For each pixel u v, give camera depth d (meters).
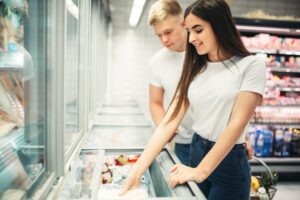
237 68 1.18
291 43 4.08
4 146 0.79
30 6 0.97
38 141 1.01
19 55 0.89
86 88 1.90
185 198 0.96
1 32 0.79
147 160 1.26
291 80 4.25
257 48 3.98
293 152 4.30
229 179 1.28
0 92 0.83
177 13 1.64
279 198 3.61
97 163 1.38
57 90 1.01
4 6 0.81
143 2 3.06
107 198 1.02
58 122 1.03
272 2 5.15
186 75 1.35
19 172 0.83
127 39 5.14
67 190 1.05
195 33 1.15
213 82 1.23
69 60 1.76
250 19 3.89
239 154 1.28
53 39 1.00
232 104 1.20
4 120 0.81
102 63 4.05
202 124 1.32
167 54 1.87
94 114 2.65
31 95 0.98
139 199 0.96
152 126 2.40
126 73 5.21
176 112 1.37
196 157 1.38
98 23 2.99
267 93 4.11
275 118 4.14
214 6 1.11
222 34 1.16
